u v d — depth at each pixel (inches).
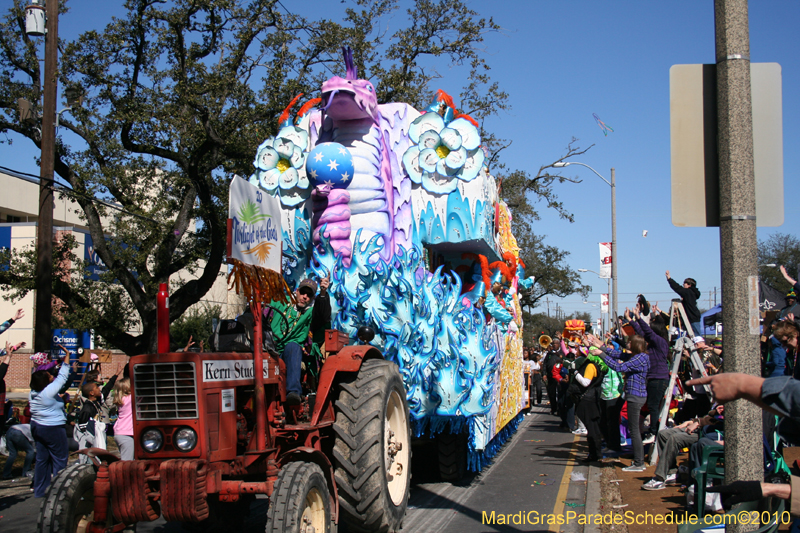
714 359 376.8
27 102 567.2
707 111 146.1
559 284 1425.9
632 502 271.3
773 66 143.9
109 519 172.6
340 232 258.2
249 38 618.2
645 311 427.8
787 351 241.3
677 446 293.4
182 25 590.6
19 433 369.4
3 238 1179.9
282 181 284.2
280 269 207.8
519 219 1187.9
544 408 796.6
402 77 685.3
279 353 212.2
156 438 169.9
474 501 285.9
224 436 176.2
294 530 157.4
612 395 393.1
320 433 207.3
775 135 142.0
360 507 197.0
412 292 260.7
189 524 217.9
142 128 597.9
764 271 1697.8
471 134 290.5
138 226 624.7
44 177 450.6
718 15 143.4
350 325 254.2
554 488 312.7
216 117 583.2
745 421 136.3
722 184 140.9
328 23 650.8
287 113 303.0
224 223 623.2
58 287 615.5
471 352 286.0
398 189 282.2
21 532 252.7
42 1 472.7
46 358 377.7
